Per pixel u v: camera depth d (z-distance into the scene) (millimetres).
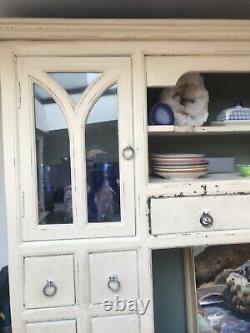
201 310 1354
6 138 1062
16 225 1070
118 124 1107
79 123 1095
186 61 1125
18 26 1035
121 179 1107
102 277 1104
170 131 1141
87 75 1101
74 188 1098
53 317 1089
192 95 1261
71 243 1090
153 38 1104
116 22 1054
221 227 1140
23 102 1068
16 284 1071
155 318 1479
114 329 1111
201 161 1209
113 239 1105
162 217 1117
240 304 1379
